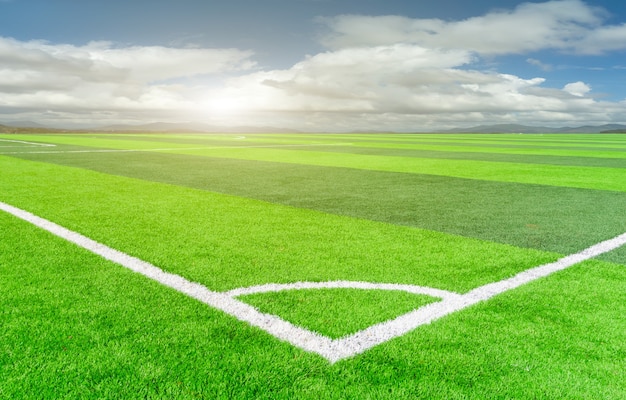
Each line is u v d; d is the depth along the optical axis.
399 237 4.77
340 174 11.30
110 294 3.02
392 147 28.14
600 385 2.02
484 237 4.82
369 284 3.29
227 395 1.91
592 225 5.50
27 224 5.12
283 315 2.72
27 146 23.44
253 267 3.67
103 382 1.99
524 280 3.43
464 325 2.60
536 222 5.64
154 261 3.79
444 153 21.66
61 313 2.70
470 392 1.95
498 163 15.44
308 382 2.01
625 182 10.04
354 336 2.45
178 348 2.29
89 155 17.11
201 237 4.66
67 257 3.87
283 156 18.19
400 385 1.99
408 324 2.61
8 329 2.48
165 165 13.28
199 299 2.96
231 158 16.67
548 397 1.92
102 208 6.23
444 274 3.55
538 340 2.43
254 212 6.12
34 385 1.97
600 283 3.38
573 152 23.62
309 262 3.83
